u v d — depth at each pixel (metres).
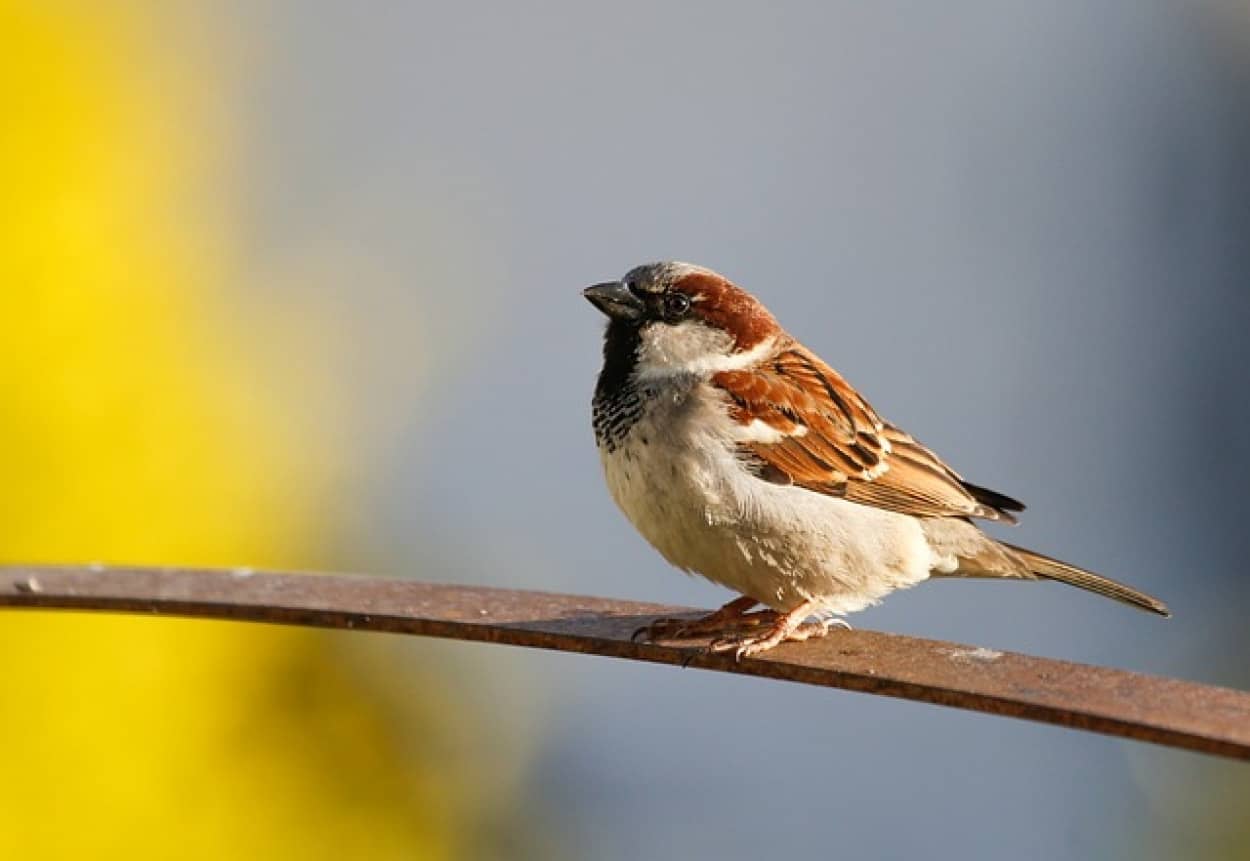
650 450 7.02
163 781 9.53
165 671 9.53
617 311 7.30
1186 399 18.86
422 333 13.67
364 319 12.58
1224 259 19.23
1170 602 17.00
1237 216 19.28
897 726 16.30
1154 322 19.34
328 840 10.18
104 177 10.31
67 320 9.85
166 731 9.54
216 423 10.34
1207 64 19.89
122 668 9.43
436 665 10.71
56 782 9.27
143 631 9.49
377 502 12.05
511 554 14.97
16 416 9.61
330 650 10.18
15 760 9.21
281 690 10.05
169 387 10.15
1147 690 5.23
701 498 6.94
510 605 6.28
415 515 12.79
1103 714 4.97
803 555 7.05
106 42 10.57
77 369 9.82
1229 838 11.06
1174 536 18.08
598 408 7.26
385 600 6.21
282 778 9.96
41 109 10.12
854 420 7.36
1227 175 19.42
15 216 9.85
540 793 12.09
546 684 12.05
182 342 10.34
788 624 6.96
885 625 17.36
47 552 9.61
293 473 10.91
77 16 10.44
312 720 10.17
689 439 6.94
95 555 9.70
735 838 14.60
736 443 6.97
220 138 11.96
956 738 16.22
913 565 7.39
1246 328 18.89
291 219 13.46
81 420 9.76
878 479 7.32
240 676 9.82
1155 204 19.84
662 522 7.06
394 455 12.58
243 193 12.44
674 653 6.03
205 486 10.20
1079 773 14.49
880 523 7.27
